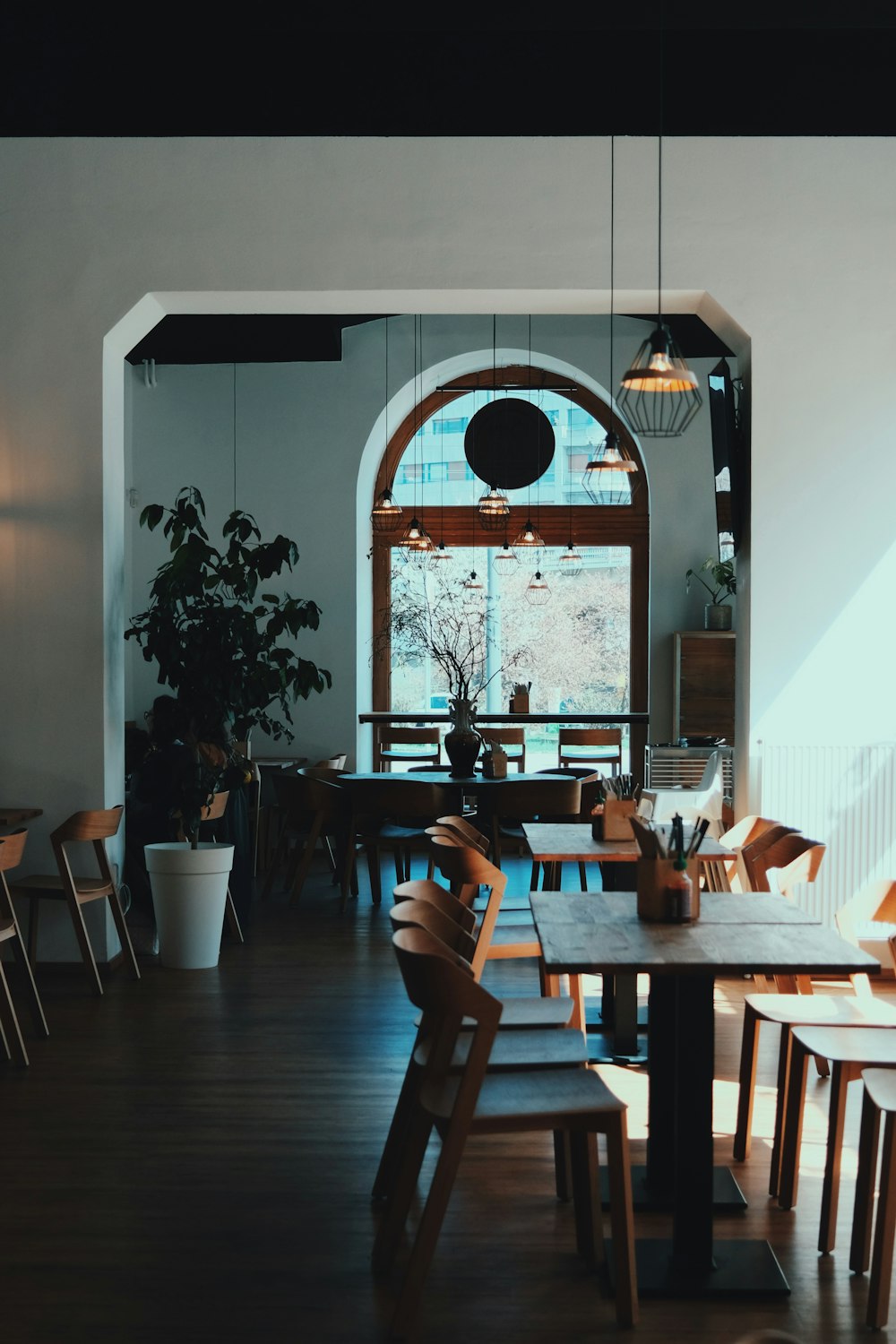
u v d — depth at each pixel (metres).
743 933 3.30
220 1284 3.06
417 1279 2.79
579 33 5.88
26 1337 2.81
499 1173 3.80
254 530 7.14
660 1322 2.88
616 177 6.34
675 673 10.32
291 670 7.14
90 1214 3.49
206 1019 5.53
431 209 6.36
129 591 10.48
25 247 6.44
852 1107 4.39
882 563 6.37
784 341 6.36
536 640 11.05
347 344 10.48
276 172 6.39
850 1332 2.84
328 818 8.09
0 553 6.48
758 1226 3.42
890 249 6.34
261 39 5.88
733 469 6.44
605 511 10.96
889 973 6.30
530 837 5.17
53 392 6.45
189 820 6.55
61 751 6.46
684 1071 3.10
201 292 6.43
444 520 11.06
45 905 6.41
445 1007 2.74
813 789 6.34
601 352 10.44
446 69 6.13
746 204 6.35
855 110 6.27
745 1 5.15
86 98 6.22
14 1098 4.50
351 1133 4.13
